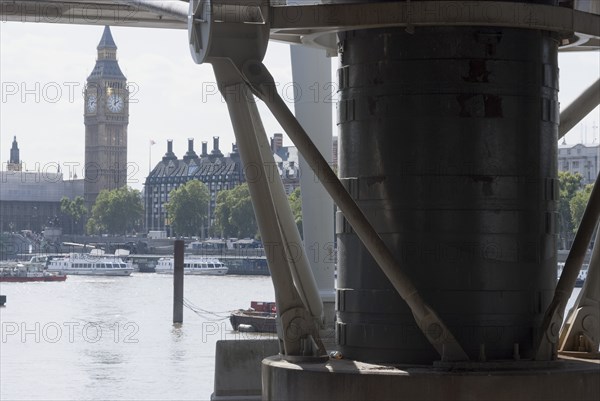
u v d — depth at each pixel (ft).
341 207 39.81
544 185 41.70
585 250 41.29
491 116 40.65
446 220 40.57
